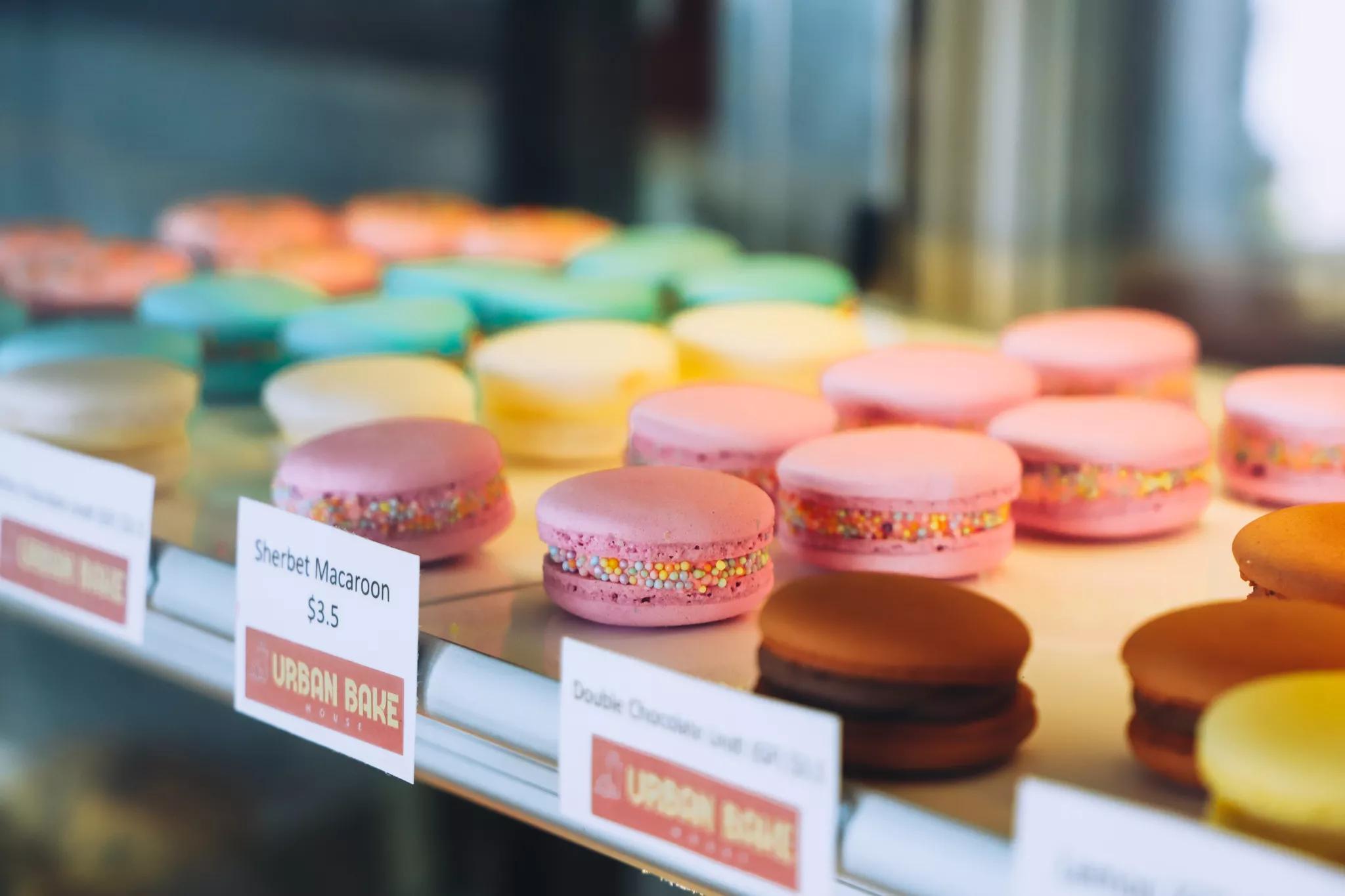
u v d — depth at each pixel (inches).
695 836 18.9
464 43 39.8
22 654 34.1
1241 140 32.0
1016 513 23.0
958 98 32.7
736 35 35.6
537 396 25.0
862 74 33.4
